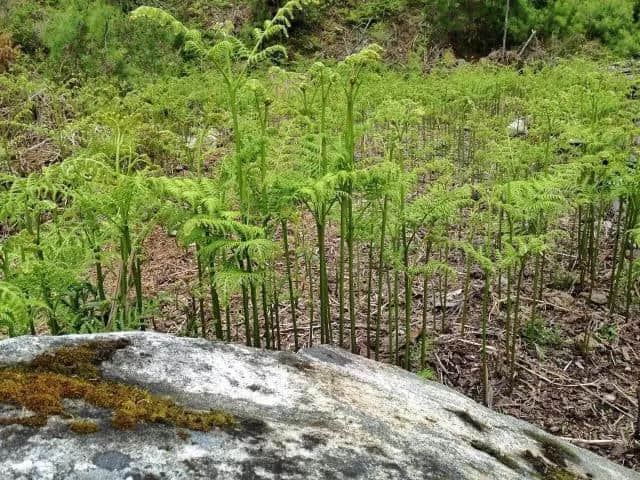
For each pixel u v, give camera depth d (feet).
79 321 10.92
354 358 9.32
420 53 51.06
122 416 5.57
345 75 12.25
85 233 11.58
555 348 14.57
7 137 26.96
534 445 8.18
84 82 32.68
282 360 7.77
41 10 42.29
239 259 11.25
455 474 6.30
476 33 53.31
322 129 11.47
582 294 16.57
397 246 13.60
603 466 8.42
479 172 22.70
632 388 13.23
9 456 4.92
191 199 10.22
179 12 50.06
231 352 7.57
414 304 16.30
